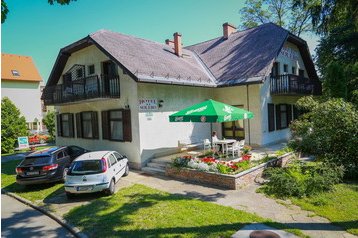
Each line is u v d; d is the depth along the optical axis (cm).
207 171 1066
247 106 1716
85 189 934
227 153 1315
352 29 2295
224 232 621
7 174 1485
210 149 1509
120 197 933
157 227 666
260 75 1583
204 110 1204
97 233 663
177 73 1588
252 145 1702
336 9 2075
